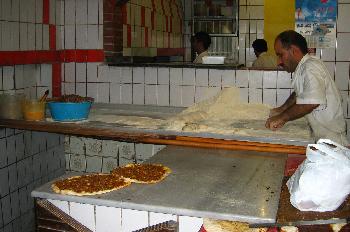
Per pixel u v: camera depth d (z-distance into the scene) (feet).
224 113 14.01
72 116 12.64
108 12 15.47
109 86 15.67
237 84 14.55
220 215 6.86
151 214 7.35
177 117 12.99
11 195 13.66
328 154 6.89
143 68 15.26
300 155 10.40
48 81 15.66
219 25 25.00
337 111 11.73
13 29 13.08
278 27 18.15
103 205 7.45
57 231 7.86
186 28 25.84
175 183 8.35
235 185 8.26
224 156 10.41
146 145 15.39
